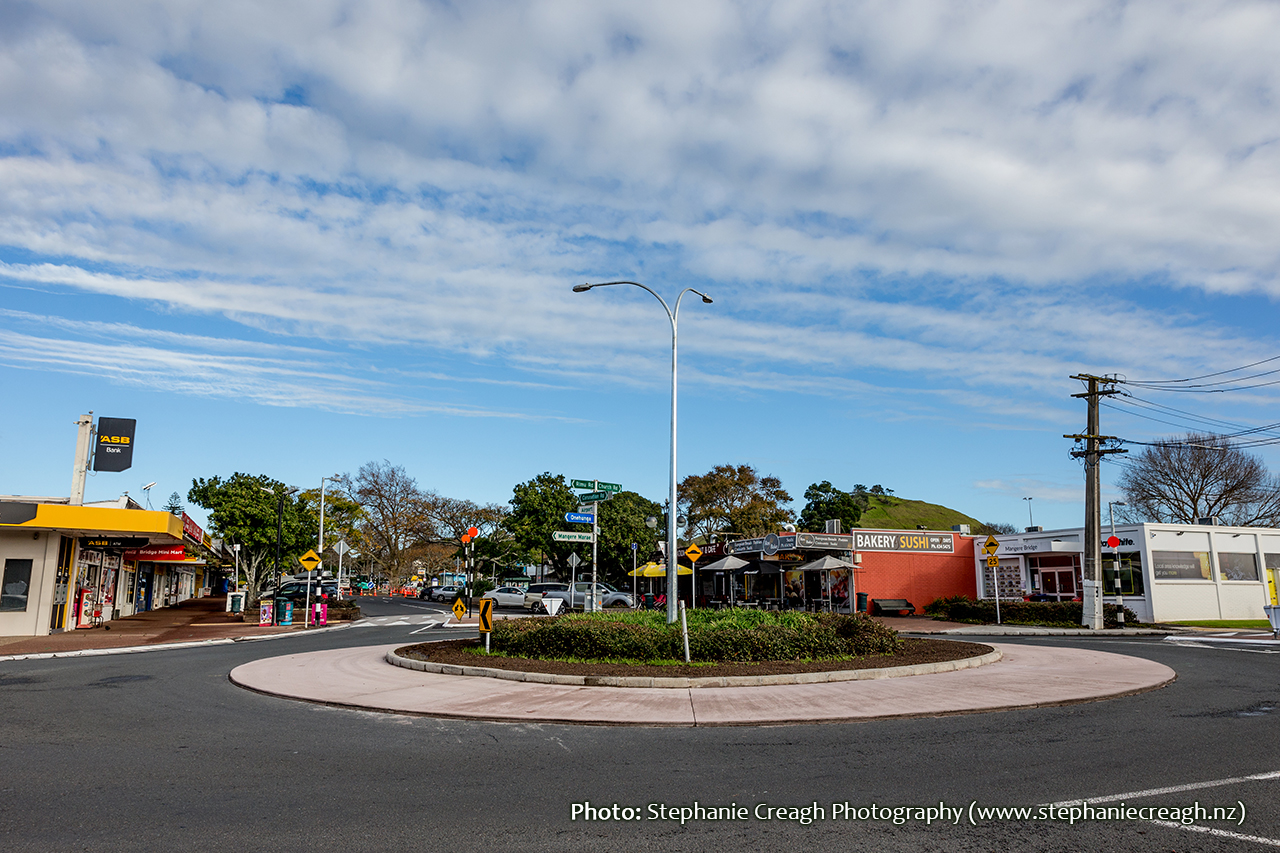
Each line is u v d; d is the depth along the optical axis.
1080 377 27.86
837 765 7.60
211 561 61.69
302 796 6.52
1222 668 14.95
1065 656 16.56
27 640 22.28
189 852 5.16
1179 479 50.41
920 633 25.55
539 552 55.31
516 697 11.44
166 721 9.90
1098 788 6.68
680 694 11.66
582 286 20.36
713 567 37.22
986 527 110.50
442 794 6.61
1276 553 35.16
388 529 67.19
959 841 5.45
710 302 20.56
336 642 21.89
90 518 23.59
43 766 7.52
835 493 68.75
